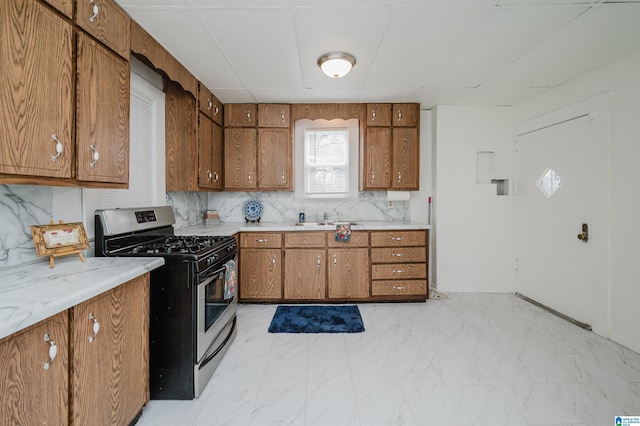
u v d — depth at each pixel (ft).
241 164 11.05
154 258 5.34
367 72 8.40
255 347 7.40
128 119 5.43
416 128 11.12
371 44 6.86
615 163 7.66
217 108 10.43
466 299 10.85
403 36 6.52
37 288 3.48
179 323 5.48
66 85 4.02
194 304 5.48
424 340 7.73
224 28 6.17
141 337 4.91
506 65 7.95
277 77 8.71
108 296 4.10
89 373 3.74
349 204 12.43
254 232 10.36
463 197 11.60
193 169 8.74
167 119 8.63
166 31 6.26
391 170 11.15
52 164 3.82
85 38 4.35
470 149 11.56
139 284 4.87
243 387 5.83
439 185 11.62
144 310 5.00
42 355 3.08
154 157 8.01
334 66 7.41
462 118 11.53
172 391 5.47
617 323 7.58
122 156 5.25
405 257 10.46
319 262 10.39
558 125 9.41
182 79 7.87
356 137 12.32
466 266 11.67
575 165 8.82
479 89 9.71
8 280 3.80
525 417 4.99
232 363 6.68
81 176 4.30
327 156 12.21
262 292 10.37
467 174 11.58
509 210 11.60
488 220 11.62
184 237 7.80
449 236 11.64
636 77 7.19
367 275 10.42
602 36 6.50
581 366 6.50
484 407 5.24
